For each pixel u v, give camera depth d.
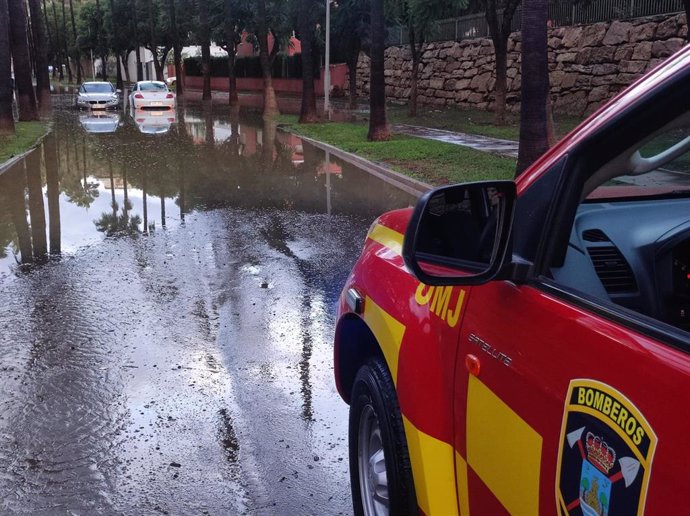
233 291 7.20
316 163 17.52
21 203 12.20
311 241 9.39
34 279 7.66
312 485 3.80
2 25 21.86
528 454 1.87
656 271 2.38
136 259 8.47
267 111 33.25
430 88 35.59
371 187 13.81
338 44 35.75
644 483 1.46
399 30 39.59
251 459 4.06
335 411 4.63
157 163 17.42
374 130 20.45
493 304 2.13
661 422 1.44
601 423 1.60
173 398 4.81
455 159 15.82
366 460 3.12
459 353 2.28
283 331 6.07
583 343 1.72
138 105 37.91
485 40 30.30
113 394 4.87
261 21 32.56
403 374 2.59
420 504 2.48
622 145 1.92
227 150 20.23
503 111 23.06
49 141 22.80
